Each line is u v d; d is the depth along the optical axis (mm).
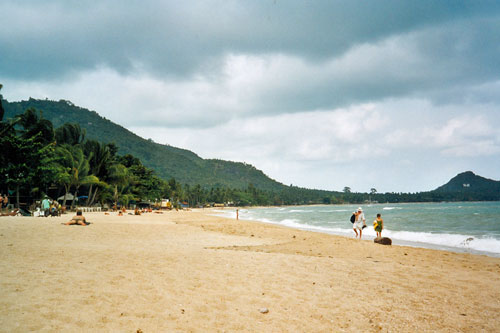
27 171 37500
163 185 131250
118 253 9156
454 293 6566
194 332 4125
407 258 11570
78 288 5469
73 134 63906
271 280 7000
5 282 5547
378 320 4910
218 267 8023
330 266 8859
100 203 63969
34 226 15891
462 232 24719
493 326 4793
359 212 20188
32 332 3693
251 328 4398
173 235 16391
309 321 4762
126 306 4824
